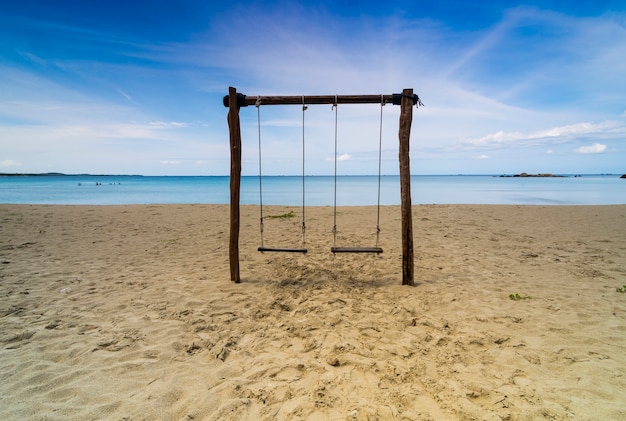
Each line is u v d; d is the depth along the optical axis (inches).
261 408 94.7
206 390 102.4
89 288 190.5
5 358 117.3
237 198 202.1
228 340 132.8
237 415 91.7
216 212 569.3
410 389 102.0
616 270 225.8
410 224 196.4
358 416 90.3
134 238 342.6
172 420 89.8
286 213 561.9
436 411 92.0
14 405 93.7
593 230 382.6
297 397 99.3
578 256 265.7
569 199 944.3
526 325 143.5
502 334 135.2
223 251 289.1
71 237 340.8
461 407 93.0
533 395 97.4
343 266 242.8
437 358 118.6
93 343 128.5
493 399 96.2
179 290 190.1
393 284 202.7
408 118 189.2
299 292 189.2
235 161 199.6
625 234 355.9
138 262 250.1
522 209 590.2
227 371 112.7
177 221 465.1
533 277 212.7
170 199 1015.0
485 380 105.7
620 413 89.4
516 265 241.6
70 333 136.4
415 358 119.2
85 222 442.6
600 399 95.3
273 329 143.6
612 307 161.2
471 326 143.5
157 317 153.8
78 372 109.9
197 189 1642.5
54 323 144.7
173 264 246.1
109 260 254.2
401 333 138.3
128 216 510.0
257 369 113.4
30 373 108.7
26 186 1824.6
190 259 261.3
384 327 144.2
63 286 193.0
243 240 333.7
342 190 1555.1
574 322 145.3
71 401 96.2
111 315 155.2
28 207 600.7
